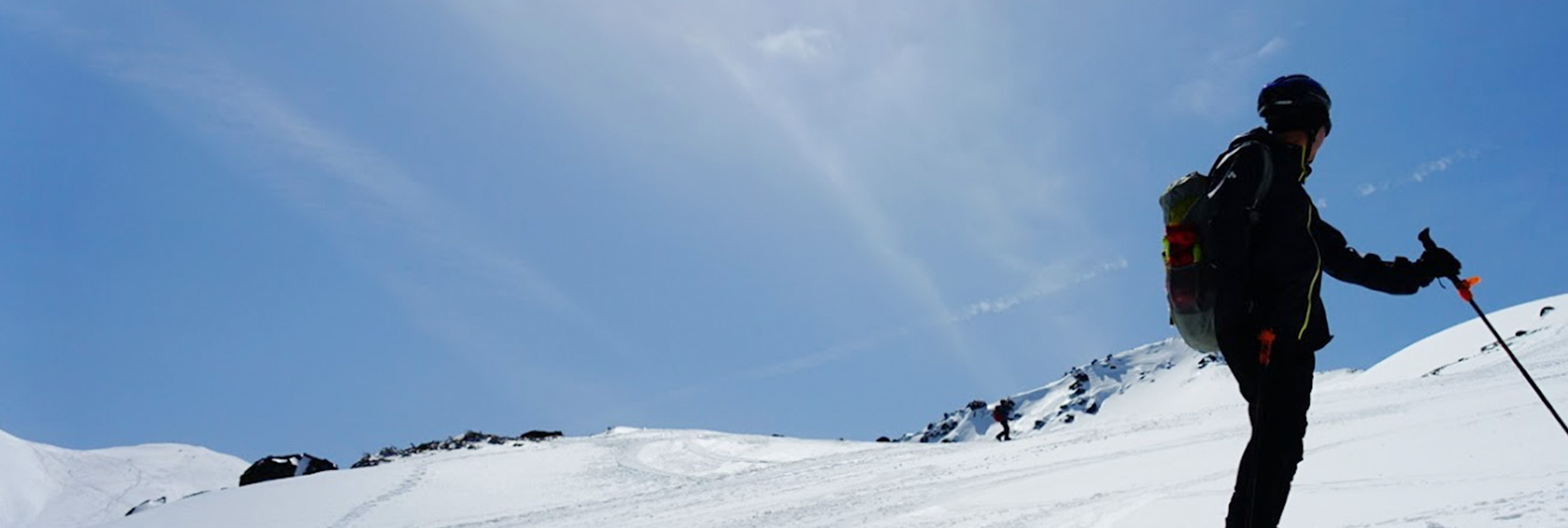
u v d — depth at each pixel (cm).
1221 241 235
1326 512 343
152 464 11344
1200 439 1223
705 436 4034
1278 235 237
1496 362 2444
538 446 4062
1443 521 288
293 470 4431
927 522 608
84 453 11362
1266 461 234
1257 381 230
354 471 3369
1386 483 403
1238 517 245
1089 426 2284
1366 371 7281
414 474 3203
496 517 2219
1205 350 247
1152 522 379
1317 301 245
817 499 1284
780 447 3488
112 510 9925
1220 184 238
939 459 1873
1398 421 855
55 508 9725
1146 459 838
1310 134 254
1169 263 244
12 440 10756
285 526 2616
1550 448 420
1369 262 274
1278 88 256
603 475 3027
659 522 1370
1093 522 421
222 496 3059
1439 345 6550
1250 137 246
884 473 1705
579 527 1516
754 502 1502
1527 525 259
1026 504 599
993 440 3169
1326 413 1291
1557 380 1052
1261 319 232
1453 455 464
